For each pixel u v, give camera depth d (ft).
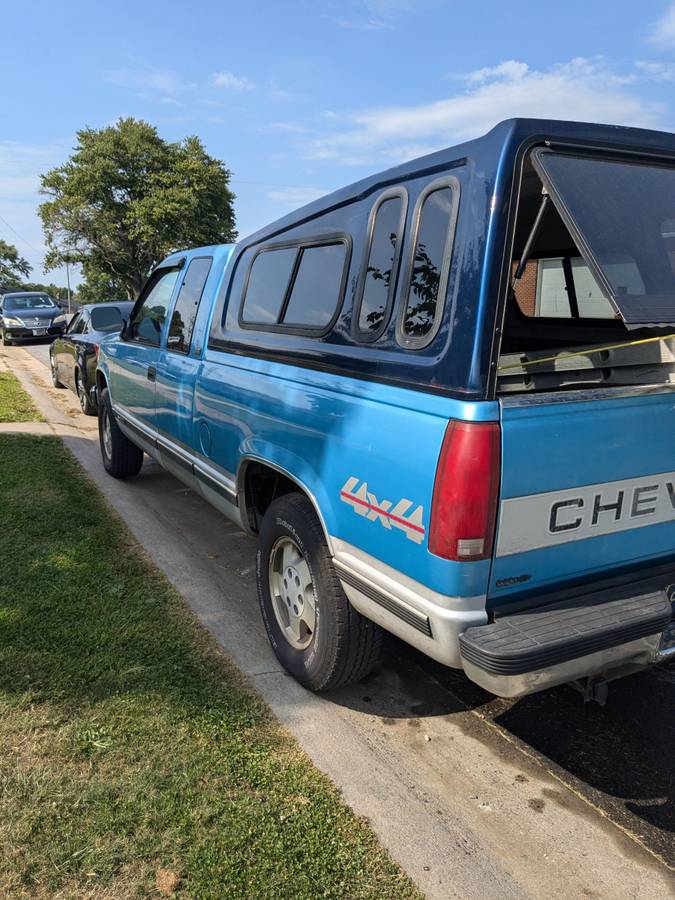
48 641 10.84
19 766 8.07
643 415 7.39
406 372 7.41
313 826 7.48
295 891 6.68
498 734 9.37
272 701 9.76
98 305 33.88
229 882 6.73
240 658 10.84
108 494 19.02
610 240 6.94
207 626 11.76
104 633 11.19
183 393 13.92
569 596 7.41
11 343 70.95
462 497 6.57
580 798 8.19
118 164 167.94
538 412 6.77
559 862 7.23
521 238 11.50
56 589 12.68
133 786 7.84
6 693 9.43
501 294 6.65
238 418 11.27
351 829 7.50
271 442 10.16
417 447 7.06
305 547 9.43
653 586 7.75
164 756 8.36
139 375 17.01
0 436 24.85
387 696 10.17
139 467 20.57
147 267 179.83
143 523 16.79
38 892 6.51
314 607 9.62
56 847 6.98
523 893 6.83
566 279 12.64
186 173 165.07
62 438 25.44
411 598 7.30
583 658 6.93
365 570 8.07
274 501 10.33
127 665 10.27
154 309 16.98
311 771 8.37
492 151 6.83
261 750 8.66
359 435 7.99
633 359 8.00
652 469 7.62
